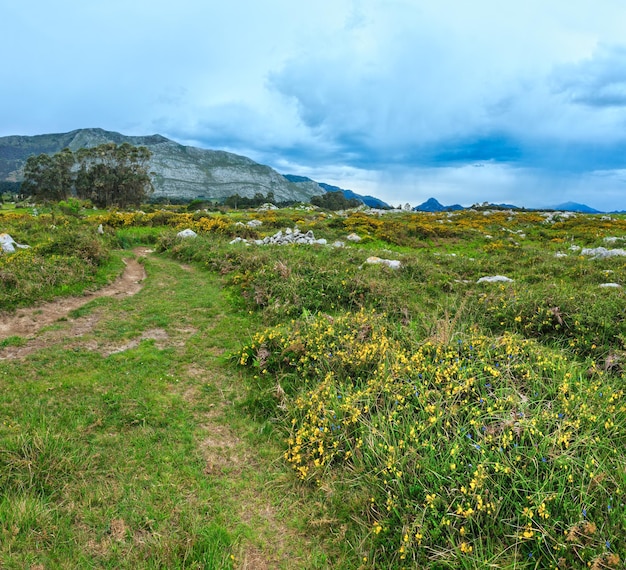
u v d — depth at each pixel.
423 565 3.39
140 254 17.23
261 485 4.43
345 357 6.23
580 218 36.53
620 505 3.47
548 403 4.70
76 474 4.28
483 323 8.30
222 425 5.46
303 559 3.60
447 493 3.73
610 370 5.86
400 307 9.50
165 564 3.39
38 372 6.47
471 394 4.95
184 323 9.12
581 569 3.14
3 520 3.57
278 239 20.06
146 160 80.62
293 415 5.44
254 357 7.08
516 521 3.53
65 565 3.32
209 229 22.92
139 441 4.95
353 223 27.12
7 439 4.60
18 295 9.39
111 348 7.65
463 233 25.41
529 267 14.80
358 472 4.31
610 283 11.31
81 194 74.75
